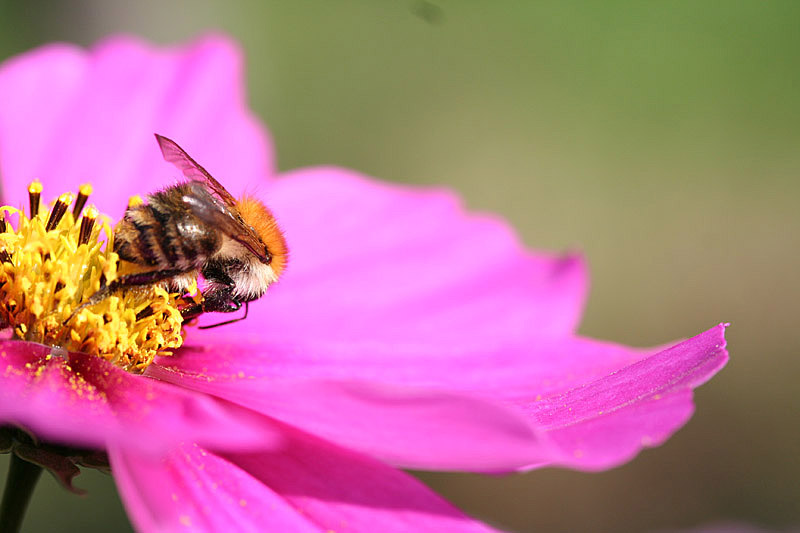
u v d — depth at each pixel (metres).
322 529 0.15
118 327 0.16
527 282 0.19
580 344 0.17
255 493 0.15
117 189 0.19
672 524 0.30
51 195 0.18
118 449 0.14
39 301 0.16
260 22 0.40
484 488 0.30
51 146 0.18
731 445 0.33
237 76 0.20
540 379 0.17
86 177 0.18
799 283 0.40
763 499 0.31
